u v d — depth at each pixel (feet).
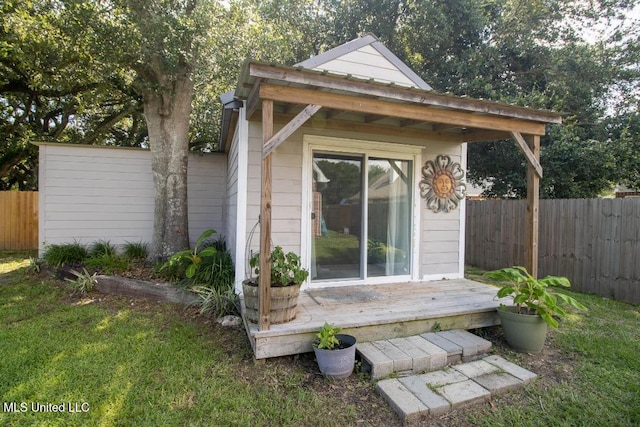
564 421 7.51
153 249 19.88
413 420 7.49
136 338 11.28
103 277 16.65
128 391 8.20
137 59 17.74
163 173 19.89
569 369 9.84
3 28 16.76
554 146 24.97
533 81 29.30
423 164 16.81
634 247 15.94
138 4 16.35
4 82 25.57
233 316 13.01
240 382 8.74
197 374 9.06
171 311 14.03
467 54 29.09
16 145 31.99
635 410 7.88
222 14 19.25
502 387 8.59
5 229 28.68
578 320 13.69
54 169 22.48
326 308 11.89
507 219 22.35
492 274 11.44
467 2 28.02
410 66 32.53
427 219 16.96
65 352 10.16
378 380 8.98
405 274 16.62
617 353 10.71
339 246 15.31
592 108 27.40
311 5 35.27
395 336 11.01
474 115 12.45
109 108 36.73
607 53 27.53
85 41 16.69
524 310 11.56
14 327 12.12
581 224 18.19
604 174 25.26
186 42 17.52
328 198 15.11
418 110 11.55
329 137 14.88
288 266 10.51
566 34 29.43
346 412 7.72
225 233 24.31
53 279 18.75
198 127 31.99
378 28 32.68
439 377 9.09
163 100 19.76
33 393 8.05
